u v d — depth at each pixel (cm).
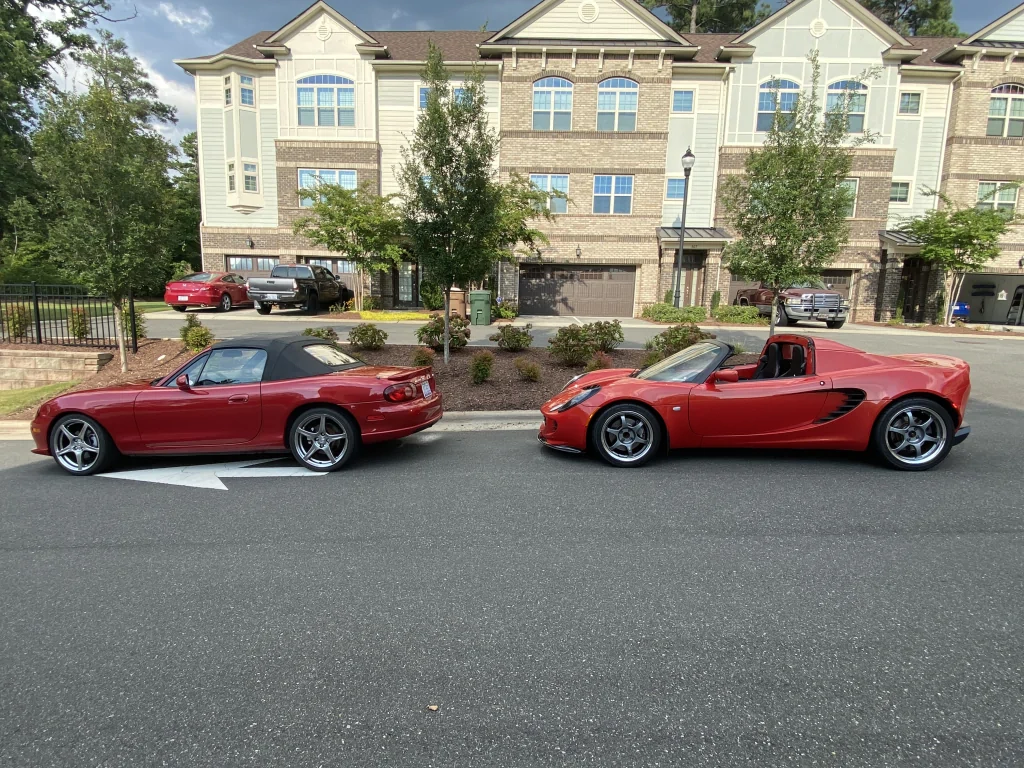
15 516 458
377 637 285
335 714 232
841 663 259
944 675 249
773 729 220
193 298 2078
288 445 575
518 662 264
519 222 1917
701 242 2198
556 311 2389
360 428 568
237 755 211
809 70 2292
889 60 2280
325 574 351
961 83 2302
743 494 477
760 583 331
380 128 2398
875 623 289
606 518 432
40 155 951
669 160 2381
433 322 1132
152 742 217
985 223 2034
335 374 591
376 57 2388
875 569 346
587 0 2217
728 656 265
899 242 2230
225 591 332
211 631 292
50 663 268
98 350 1173
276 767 205
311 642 281
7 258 2455
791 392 536
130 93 3309
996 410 786
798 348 578
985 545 377
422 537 404
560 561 363
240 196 2405
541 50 2217
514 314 2080
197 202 3638
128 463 625
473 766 205
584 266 2364
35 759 209
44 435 581
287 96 2364
